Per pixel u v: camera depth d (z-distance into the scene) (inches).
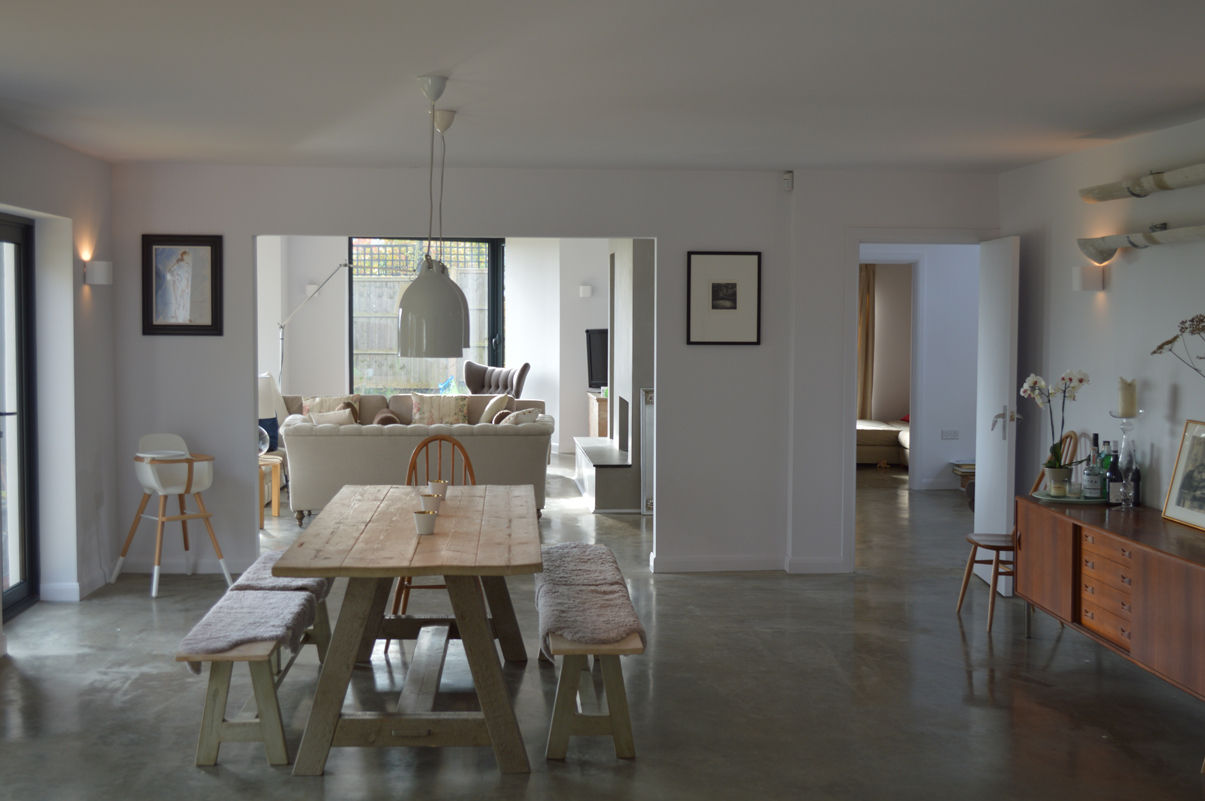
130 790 121.3
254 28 119.5
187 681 158.2
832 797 120.7
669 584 223.5
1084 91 149.9
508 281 450.0
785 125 176.4
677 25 117.6
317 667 164.7
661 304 231.0
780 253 232.4
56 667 164.4
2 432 191.6
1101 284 189.6
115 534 223.9
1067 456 199.5
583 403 443.2
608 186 227.8
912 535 279.7
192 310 223.3
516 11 112.3
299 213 223.1
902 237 231.0
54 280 200.1
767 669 166.9
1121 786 124.0
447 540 136.8
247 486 226.7
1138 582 144.9
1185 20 115.5
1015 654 175.3
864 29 119.2
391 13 113.3
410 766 129.2
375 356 445.1
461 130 181.6
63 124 176.4
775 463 236.4
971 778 126.1
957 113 165.6
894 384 451.8
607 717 131.6
